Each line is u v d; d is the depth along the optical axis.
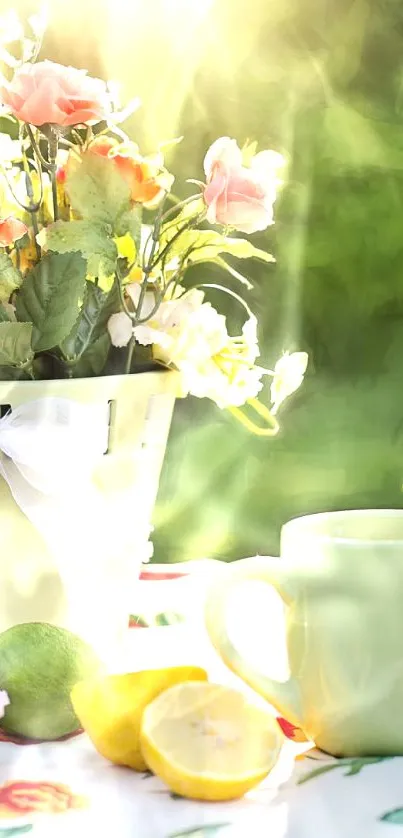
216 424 1.82
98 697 0.88
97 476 0.94
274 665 0.89
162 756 0.84
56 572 0.94
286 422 1.84
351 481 1.87
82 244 0.93
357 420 1.87
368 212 1.80
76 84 0.94
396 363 1.84
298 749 0.89
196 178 1.69
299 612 0.87
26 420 0.92
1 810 0.83
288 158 1.78
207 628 0.89
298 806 0.83
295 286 1.79
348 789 0.84
